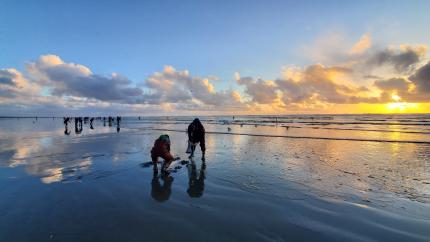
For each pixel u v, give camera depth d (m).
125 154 13.52
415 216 5.58
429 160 11.51
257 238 4.68
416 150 14.43
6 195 7.04
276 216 5.64
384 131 28.56
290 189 7.48
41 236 4.73
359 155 12.88
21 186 7.90
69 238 4.66
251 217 5.60
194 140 12.39
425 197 6.73
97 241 4.56
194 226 5.17
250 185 7.94
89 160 11.93
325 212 5.84
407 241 4.55
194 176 9.12
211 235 4.80
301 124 47.50
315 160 11.66
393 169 9.81
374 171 9.52
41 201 6.59
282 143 18.14
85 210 6.01
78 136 24.56
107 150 14.90
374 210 5.93
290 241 4.57
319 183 8.04
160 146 9.42
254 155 13.14
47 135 25.94
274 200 6.62
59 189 7.61
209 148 15.85
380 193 7.07
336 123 49.38
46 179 8.70
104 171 9.84
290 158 12.20
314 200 6.59
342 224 5.23
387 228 5.05
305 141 19.28
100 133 28.64
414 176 8.78
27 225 5.19
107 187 7.83
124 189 7.64
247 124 50.34
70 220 5.44
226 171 9.75
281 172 9.48
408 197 6.75
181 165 10.90
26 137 23.64
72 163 11.27
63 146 16.81
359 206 6.17
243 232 4.91
